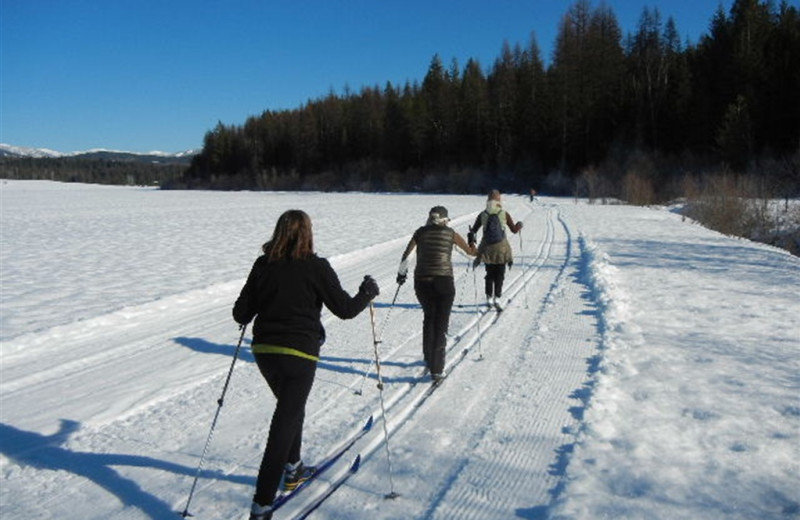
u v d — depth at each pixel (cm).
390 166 10038
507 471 418
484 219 912
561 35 8400
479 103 9175
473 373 628
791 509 357
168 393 592
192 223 2842
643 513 354
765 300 965
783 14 6700
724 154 5453
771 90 5838
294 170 11375
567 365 644
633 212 3534
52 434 498
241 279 1209
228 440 483
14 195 7862
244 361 700
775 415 492
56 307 964
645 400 531
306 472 406
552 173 7625
